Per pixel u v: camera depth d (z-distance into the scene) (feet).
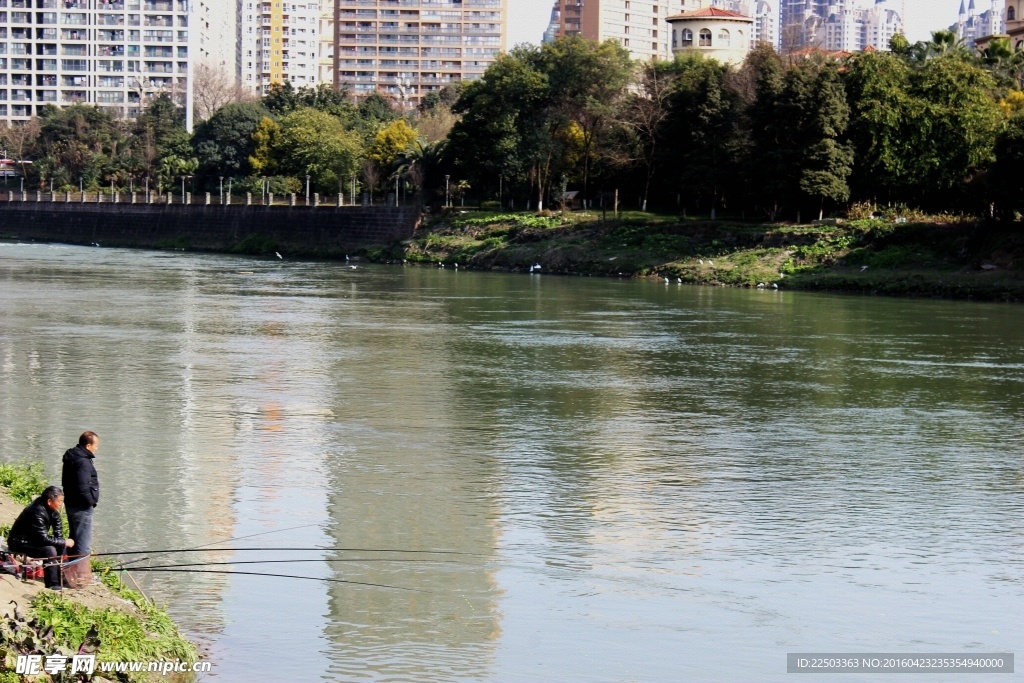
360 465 100.32
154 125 625.00
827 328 203.31
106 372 143.23
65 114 631.15
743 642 65.36
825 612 69.77
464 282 299.99
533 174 407.44
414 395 132.98
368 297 251.39
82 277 288.51
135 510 85.61
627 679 60.49
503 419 120.57
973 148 316.81
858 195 334.24
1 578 58.03
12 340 168.25
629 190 423.23
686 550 79.56
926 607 70.79
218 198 481.46
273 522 83.76
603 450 107.65
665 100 392.47
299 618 66.54
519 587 72.23
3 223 524.11
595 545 80.18
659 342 181.68
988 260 284.20
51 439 107.14
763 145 335.26
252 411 121.90
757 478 98.48
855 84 331.16
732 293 277.85
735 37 625.41
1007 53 394.93
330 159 486.38
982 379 150.20
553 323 205.46
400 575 73.67
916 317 223.10
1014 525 86.53
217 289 263.49
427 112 649.20
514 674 60.59
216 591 70.08
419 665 61.21
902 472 101.45
